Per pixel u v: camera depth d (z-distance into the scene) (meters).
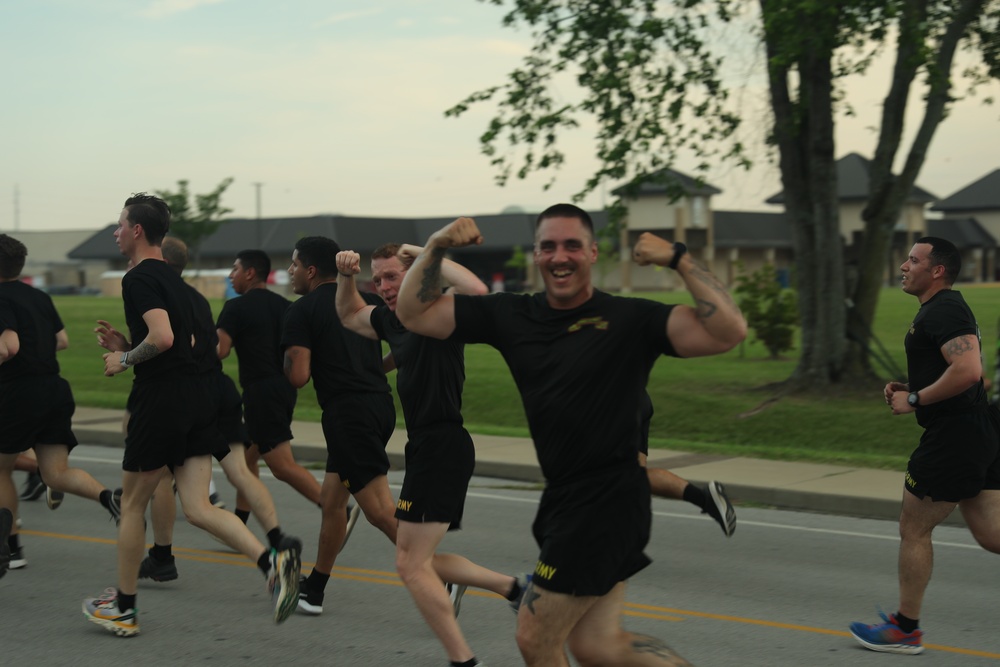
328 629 6.67
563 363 4.02
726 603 7.35
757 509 10.89
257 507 7.66
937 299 6.05
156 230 6.38
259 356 8.52
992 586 7.82
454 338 4.23
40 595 7.45
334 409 6.65
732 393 18.77
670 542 9.23
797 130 18.11
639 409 4.08
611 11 17.69
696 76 17.80
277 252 99.75
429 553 5.51
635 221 83.25
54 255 118.44
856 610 7.17
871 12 15.73
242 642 6.40
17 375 7.71
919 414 6.13
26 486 10.91
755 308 25.56
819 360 18.33
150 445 6.27
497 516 10.34
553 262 4.00
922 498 6.10
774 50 17.75
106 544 9.02
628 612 7.12
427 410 5.59
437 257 4.12
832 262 18.30
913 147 18.47
